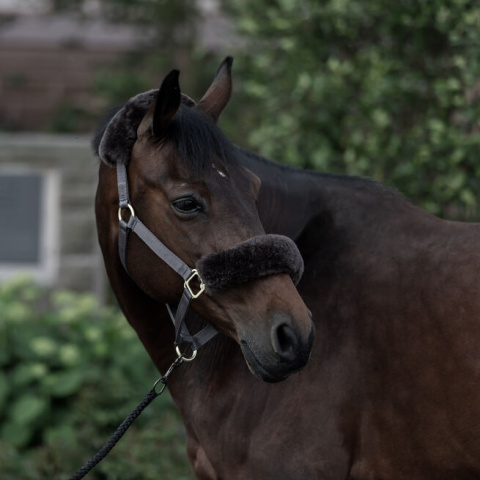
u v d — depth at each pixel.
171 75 3.20
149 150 3.38
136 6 13.79
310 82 6.00
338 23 5.91
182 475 6.13
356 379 3.52
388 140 5.93
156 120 3.30
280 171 3.87
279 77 6.49
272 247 3.20
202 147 3.31
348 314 3.58
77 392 6.80
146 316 3.90
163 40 14.02
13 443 6.62
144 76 14.24
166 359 3.95
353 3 5.91
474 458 3.39
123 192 3.44
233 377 3.69
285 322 3.14
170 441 6.45
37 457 6.21
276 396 3.58
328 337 3.58
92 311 7.73
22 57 14.70
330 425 3.52
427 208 5.69
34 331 7.07
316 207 3.78
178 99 3.26
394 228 3.67
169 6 13.51
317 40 6.13
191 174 3.28
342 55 6.18
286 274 3.24
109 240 3.72
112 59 14.73
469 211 5.75
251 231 3.28
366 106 5.85
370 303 3.56
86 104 14.61
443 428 3.41
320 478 3.52
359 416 3.52
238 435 3.66
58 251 9.05
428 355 3.42
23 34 14.85
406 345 3.46
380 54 5.88
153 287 3.51
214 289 3.23
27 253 9.02
